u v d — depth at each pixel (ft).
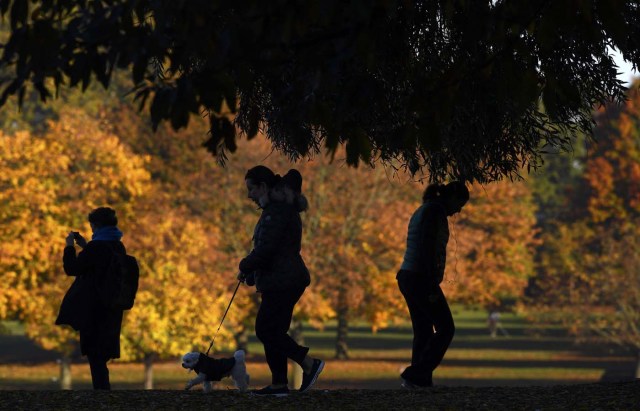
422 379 83.76
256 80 63.10
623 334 388.98
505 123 71.61
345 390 80.33
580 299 399.85
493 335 584.81
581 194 561.43
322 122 48.03
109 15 43.60
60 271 328.29
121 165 336.49
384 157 71.92
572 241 478.18
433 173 80.69
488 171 77.36
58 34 43.86
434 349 83.82
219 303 333.01
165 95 44.55
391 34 57.36
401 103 61.87
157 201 361.71
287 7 44.86
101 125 461.78
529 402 71.92
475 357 449.06
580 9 46.42
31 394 79.36
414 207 379.35
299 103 48.16
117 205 345.31
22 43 44.21
